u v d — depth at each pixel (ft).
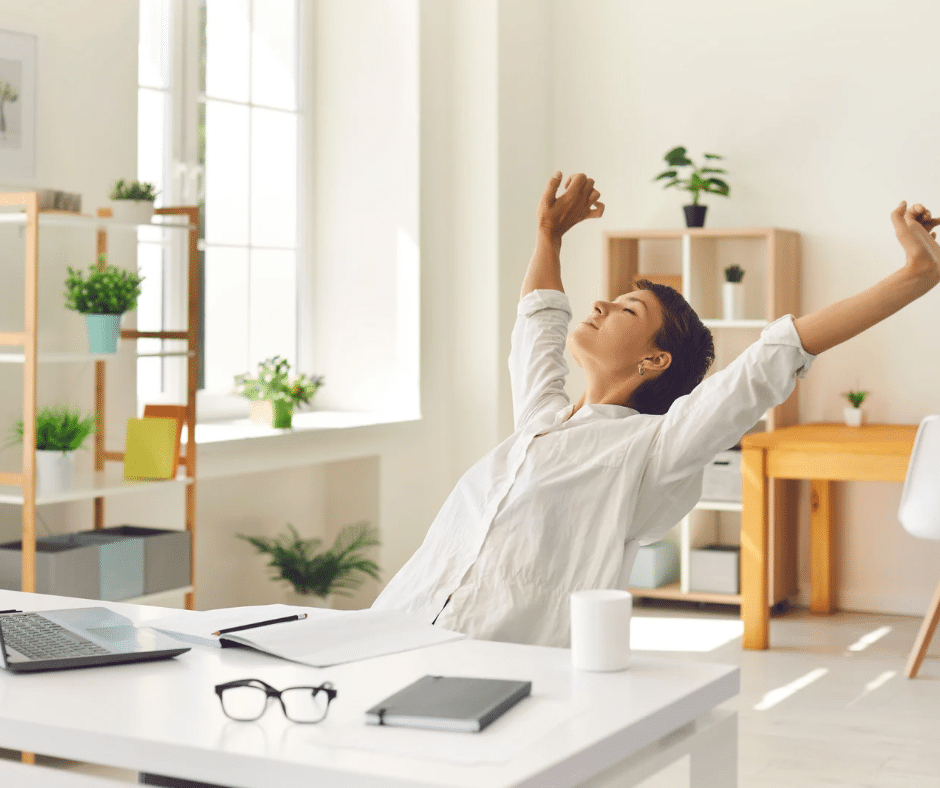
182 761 3.54
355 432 15.61
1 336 10.19
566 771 3.41
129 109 13.01
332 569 14.87
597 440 5.94
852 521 16.53
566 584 5.71
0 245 11.60
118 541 11.20
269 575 15.62
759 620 14.24
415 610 5.80
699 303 16.63
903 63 16.12
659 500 5.90
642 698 4.06
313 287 17.02
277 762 3.39
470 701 3.84
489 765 3.34
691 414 5.75
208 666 4.54
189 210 11.82
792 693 12.42
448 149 17.16
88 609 5.46
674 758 4.10
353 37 16.75
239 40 15.58
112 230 12.71
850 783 9.77
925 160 16.06
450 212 17.20
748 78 16.99
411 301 16.57
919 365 16.08
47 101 12.06
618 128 17.83
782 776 9.94
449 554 5.98
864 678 13.01
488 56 16.92
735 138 17.10
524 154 17.53
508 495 5.95
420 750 3.47
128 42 12.97
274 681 4.29
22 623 5.11
